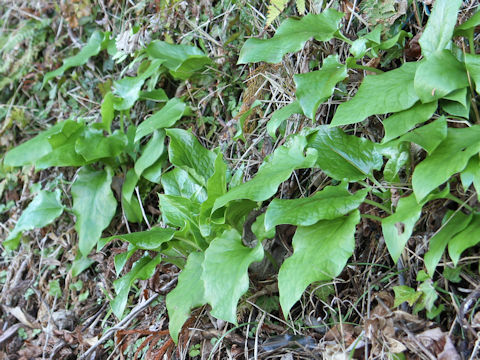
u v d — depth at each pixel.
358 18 1.17
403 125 0.92
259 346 1.05
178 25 1.48
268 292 1.09
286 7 1.29
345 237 0.87
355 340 0.96
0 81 1.84
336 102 1.16
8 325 1.45
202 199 1.15
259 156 1.25
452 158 0.84
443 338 0.89
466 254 0.95
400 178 1.03
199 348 1.11
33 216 1.43
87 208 1.36
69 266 1.44
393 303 0.97
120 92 1.44
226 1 1.39
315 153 0.95
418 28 1.10
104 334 1.20
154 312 1.21
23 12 1.89
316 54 1.22
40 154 1.46
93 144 1.35
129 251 1.10
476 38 1.04
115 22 1.65
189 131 1.20
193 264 1.06
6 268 1.58
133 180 1.36
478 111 0.98
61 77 1.68
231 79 1.38
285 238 1.11
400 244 0.87
